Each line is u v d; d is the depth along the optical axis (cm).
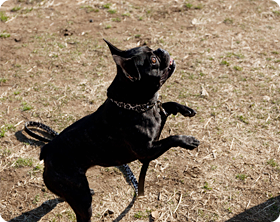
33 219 405
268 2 991
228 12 938
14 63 715
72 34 829
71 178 349
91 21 887
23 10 943
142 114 337
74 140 354
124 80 326
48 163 351
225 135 522
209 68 692
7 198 430
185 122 551
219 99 602
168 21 895
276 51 749
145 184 446
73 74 681
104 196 433
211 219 396
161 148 339
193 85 641
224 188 435
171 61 365
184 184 443
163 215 404
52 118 565
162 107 383
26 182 452
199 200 420
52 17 911
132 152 350
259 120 551
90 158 359
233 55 737
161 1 1004
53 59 729
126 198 430
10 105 597
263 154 485
